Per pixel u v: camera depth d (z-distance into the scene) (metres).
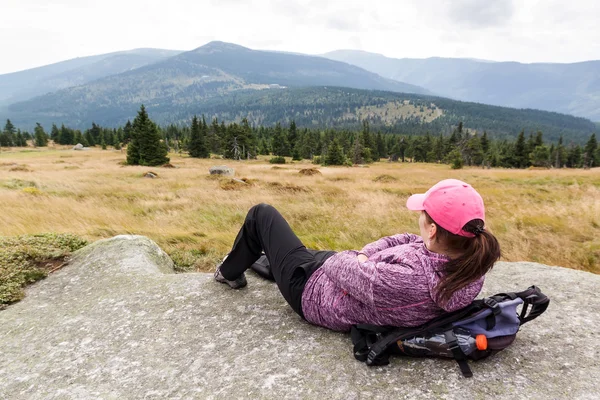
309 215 11.37
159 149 44.59
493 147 108.44
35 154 65.62
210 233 8.97
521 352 2.60
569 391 2.21
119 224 9.70
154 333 3.21
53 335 3.32
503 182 23.36
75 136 108.44
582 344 2.67
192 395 2.42
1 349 3.18
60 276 4.74
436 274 2.04
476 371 2.41
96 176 24.53
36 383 2.68
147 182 21.42
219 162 59.78
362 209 12.08
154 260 5.28
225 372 2.62
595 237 8.53
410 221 10.38
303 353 2.75
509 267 4.42
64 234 6.21
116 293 4.05
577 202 12.81
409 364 2.52
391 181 24.58
